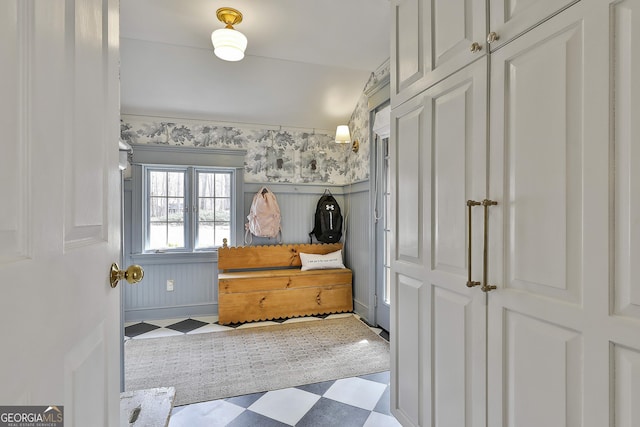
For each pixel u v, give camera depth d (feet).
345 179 13.29
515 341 3.15
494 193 3.37
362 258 11.30
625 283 2.32
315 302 11.32
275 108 11.64
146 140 11.28
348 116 12.47
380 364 7.66
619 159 2.35
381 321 10.03
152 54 8.98
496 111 3.34
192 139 11.73
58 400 1.76
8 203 1.37
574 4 2.61
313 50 9.04
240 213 12.03
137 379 6.95
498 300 3.33
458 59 3.85
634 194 2.27
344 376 7.10
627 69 2.30
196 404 6.06
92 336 2.24
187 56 9.14
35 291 1.55
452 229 3.96
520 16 3.08
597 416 2.47
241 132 12.26
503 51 3.26
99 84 2.36
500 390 3.30
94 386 2.26
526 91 3.03
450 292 4.01
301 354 8.20
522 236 3.08
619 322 2.34
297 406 6.01
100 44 2.39
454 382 3.93
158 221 11.39
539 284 2.91
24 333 1.46
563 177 2.71
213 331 9.82
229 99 10.95
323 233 12.59
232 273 11.19
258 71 9.91
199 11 7.44
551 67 2.79
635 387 2.26
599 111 2.45
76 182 1.99
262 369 7.40
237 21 7.60
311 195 12.94
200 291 11.50
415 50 4.68
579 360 2.59
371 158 10.51
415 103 4.67
